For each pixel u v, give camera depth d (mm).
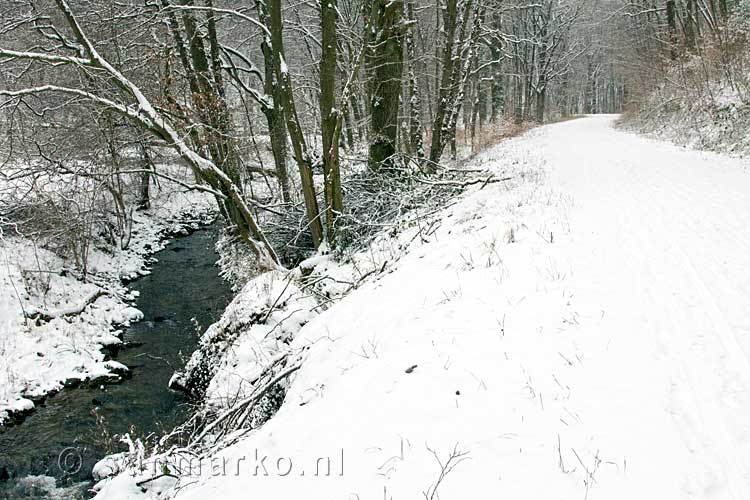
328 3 12008
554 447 3787
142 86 15328
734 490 3191
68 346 12141
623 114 36938
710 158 15695
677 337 4930
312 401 5867
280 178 17547
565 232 8617
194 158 13125
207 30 16875
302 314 9797
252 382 8094
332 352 6867
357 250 12656
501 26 33219
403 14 15117
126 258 18500
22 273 13953
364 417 4801
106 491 6105
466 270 7754
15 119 14977
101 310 14250
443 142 18672
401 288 7969
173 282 17047
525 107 46188
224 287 16172
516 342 5297
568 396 4320
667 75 27344
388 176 14688
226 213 16891
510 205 11070
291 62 27328
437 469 3797
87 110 14469
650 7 35094
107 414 9820
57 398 10445
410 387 4965
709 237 7488
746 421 3744
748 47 20500
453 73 19328
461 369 5039
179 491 5676
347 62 19547
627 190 11531
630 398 4184
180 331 13445
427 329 6090
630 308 5621
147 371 11477
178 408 9875
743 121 17250
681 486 3291
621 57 42938
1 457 8703
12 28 12648
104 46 14938
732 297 5516
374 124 14914
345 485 3961
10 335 12055
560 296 6137
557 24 47531
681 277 6203
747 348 4566
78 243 16672
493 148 28031
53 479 8109
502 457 3770
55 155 14805
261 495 4348
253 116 20703
